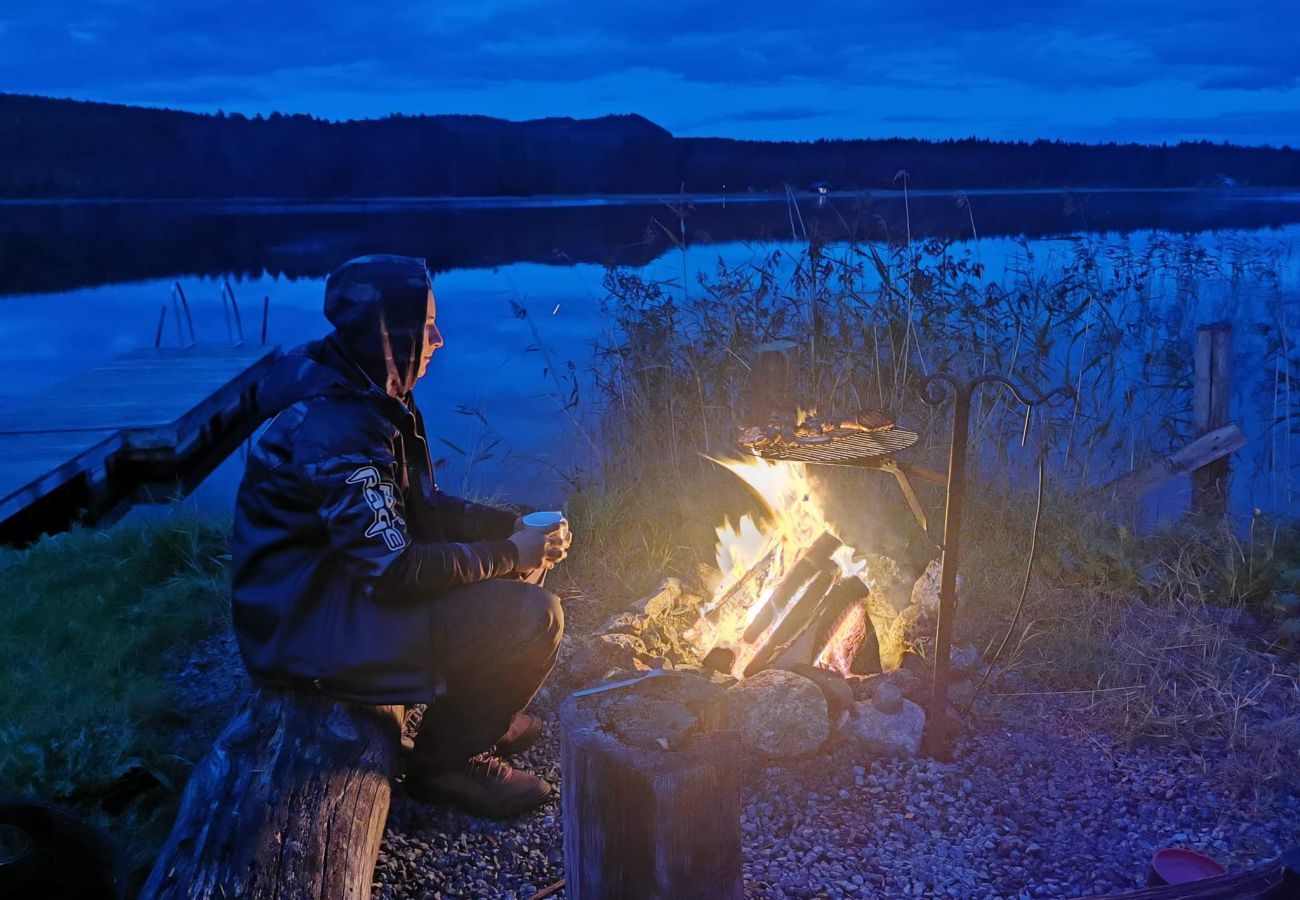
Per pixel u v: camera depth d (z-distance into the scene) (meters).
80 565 4.77
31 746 3.01
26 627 4.07
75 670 3.69
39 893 2.10
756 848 2.81
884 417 3.12
